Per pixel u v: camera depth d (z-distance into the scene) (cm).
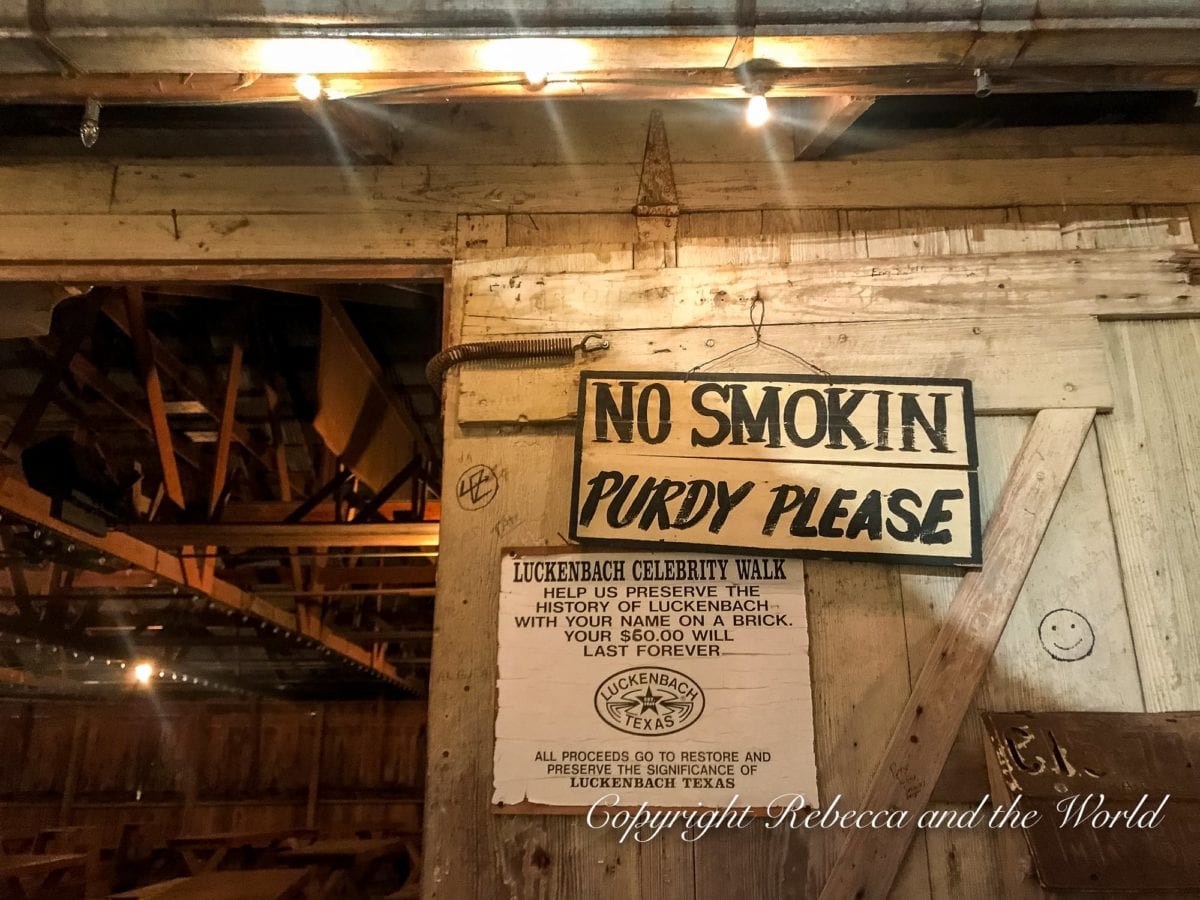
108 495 405
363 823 1105
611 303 223
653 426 209
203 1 169
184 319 430
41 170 240
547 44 175
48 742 1136
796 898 183
